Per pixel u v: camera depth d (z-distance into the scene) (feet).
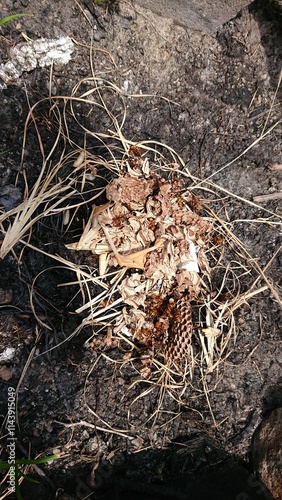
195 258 1.17
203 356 1.22
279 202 1.25
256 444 1.19
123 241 1.13
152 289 1.17
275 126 1.23
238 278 1.24
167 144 1.21
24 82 1.08
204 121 1.22
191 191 1.22
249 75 1.21
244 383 1.25
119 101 1.17
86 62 1.12
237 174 1.24
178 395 1.22
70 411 1.14
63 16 1.09
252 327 1.25
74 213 1.13
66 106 1.12
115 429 1.17
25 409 1.11
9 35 1.06
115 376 1.18
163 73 1.18
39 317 1.13
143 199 1.13
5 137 1.07
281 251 1.25
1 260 1.09
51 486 1.10
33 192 1.08
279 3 1.17
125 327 1.17
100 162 1.14
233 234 1.24
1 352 1.10
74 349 1.15
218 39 1.19
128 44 1.14
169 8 1.10
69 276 1.15
